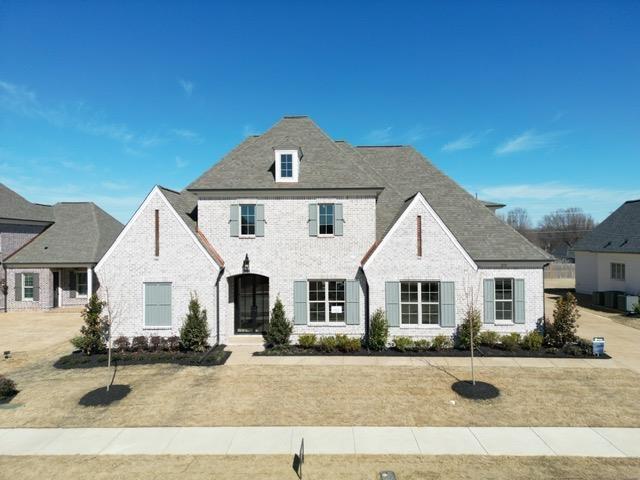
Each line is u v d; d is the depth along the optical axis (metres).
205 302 18.91
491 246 19.72
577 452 9.66
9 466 9.23
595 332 22.67
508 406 12.29
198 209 20.33
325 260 19.84
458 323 18.41
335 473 8.80
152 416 11.79
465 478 8.62
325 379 14.67
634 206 35.16
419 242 18.48
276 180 19.94
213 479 8.62
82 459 9.50
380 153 25.31
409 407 12.25
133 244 19.12
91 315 17.86
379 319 18.08
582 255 38.69
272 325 18.73
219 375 15.21
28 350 19.59
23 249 32.41
